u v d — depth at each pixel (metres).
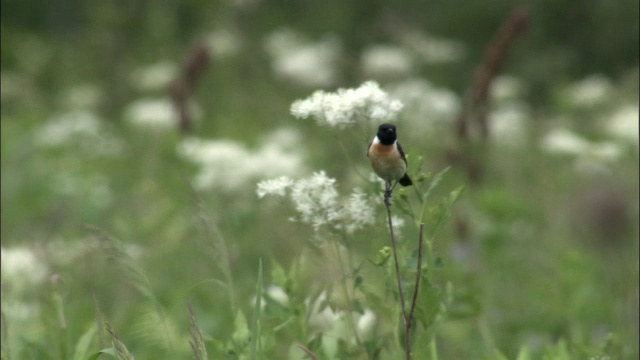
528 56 27.72
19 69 28.42
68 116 19.09
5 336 6.96
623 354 7.55
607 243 9.38
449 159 13.82
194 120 16.36
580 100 18.22
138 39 25.72
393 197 5.54
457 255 10.52
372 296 5.80
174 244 11.28
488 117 13.30
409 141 16.02
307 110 5.92
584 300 9.30
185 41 25.41
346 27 28.47
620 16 28.91
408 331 5.47
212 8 24.28
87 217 12.76
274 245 11.09
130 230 11.87
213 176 11.48
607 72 28.78
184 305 9.11
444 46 22.23
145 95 24.70
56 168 16.95
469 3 30.41
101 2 29.33
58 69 26.56
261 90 21.78
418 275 5.45
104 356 6.61
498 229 11.38
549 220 12.63
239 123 20.52
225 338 8.36
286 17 28.86
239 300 9.07
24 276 8.73
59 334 7.04
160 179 14.73
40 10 34.22
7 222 13.46
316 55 21.16
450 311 6.31
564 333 9.42
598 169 13.36
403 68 20.08
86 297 9.45
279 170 11.69
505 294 10.58
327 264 6.51
